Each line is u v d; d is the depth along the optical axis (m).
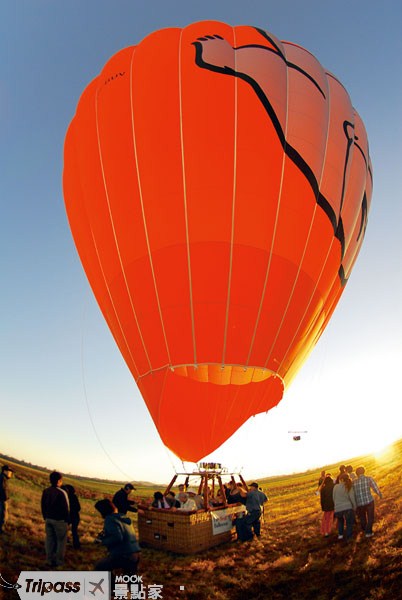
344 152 12.27
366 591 6.79
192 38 12.12
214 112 10.95
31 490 14.95
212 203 10.74
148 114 11.23
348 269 13.36
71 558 8.36
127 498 9.49
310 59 12.82
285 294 10.97
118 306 11.64
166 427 10.98
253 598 7.32
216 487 13.89
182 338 10.51
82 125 12.52
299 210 11.18
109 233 11.67
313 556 8.74
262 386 11.34
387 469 16.05
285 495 19.09
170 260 10.74
